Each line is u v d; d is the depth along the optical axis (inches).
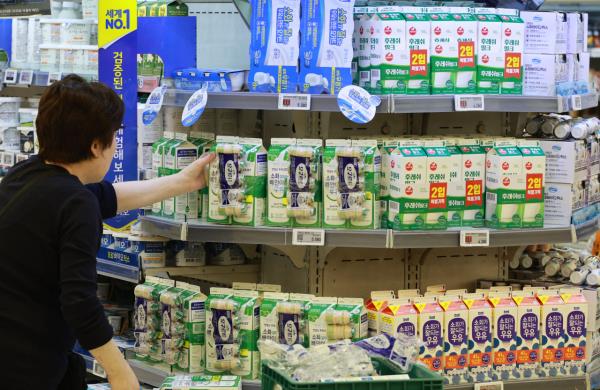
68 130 100.7
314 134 158.4
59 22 219.3
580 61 169.2
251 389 141.4
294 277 163.5
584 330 148.9
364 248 162.9
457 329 143.2
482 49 150.1
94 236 98.7
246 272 173.5
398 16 146.6
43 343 100.1
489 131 171.9
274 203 144.3
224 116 170.7
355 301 140.4
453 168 145.9
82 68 213.6
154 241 165.2
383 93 146.6
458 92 149.3
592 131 163.0
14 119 232.2
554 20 158.1
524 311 146.7
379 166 143.3
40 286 99.5
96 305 97.2
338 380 97.6
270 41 146.6
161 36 170.6
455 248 169.0
